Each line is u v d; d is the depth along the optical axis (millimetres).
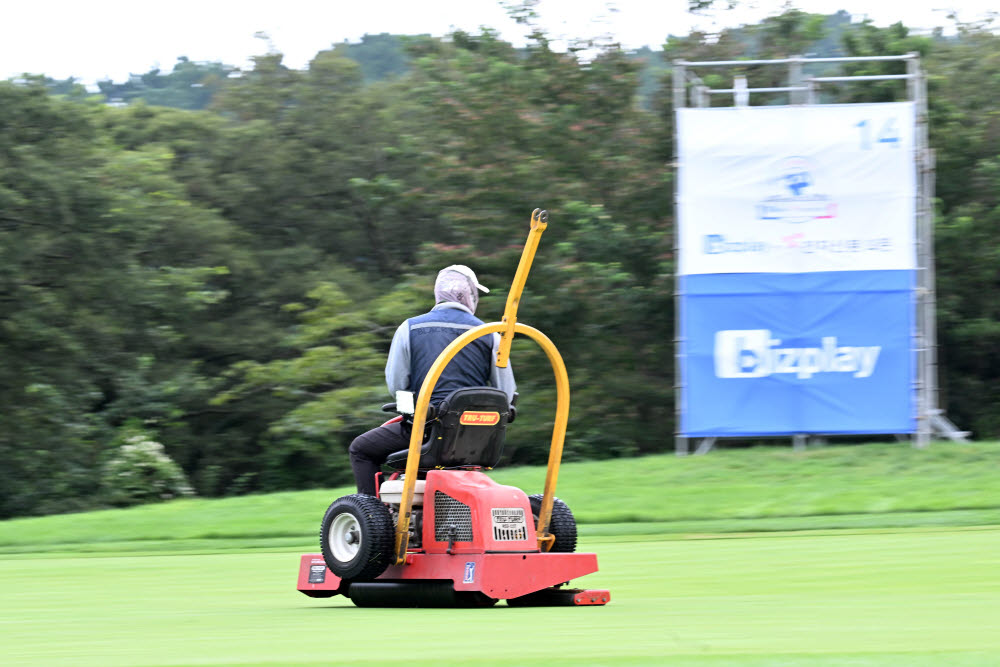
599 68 90125
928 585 17672
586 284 80375
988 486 46656
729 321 63812
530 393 83438
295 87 130250
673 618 14227
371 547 18391
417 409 18484
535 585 17750
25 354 89062
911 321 63094
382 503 18844
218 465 108625
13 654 11734
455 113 88688
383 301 92750
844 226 63281
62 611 17062
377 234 124438
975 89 96188
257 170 121812
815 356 63469
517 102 88438
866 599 15953
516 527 18484
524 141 89000
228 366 109500
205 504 49250
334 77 129750
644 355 86688
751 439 89562
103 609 17328
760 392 63688
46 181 82125
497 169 86438
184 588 21312
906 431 63125
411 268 107812
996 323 87125
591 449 85250
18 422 92625
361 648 11766
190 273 92938
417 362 19719
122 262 88500
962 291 87562
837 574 19594
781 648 11016
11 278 82438
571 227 85812
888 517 38156
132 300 87812
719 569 21484
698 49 94938
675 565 22594
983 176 87250
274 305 113562
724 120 63656
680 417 64125
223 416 111188
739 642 11594
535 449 87688
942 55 100000
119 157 96062
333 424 84750
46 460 95000
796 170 63344
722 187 63688
